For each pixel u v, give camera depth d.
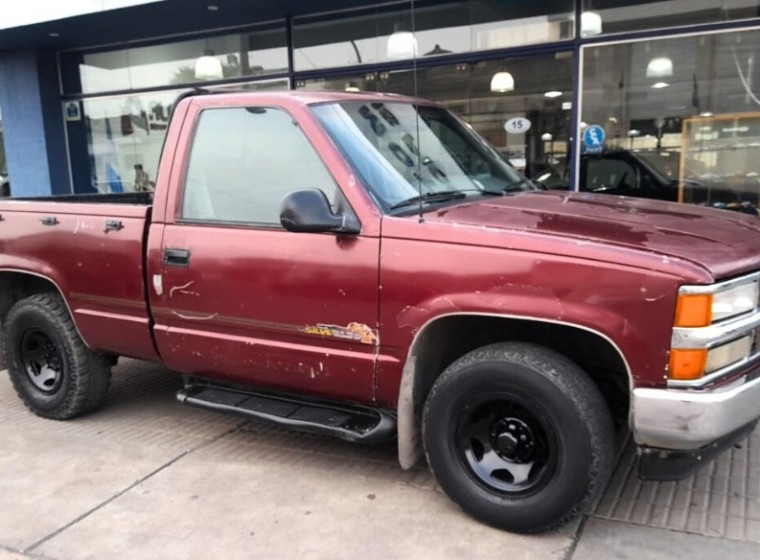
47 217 4.41
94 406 4.75
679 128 7.56
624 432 3.67
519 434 3.13
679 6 7.25
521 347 3.08
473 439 3.25
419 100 4.41
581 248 2.88
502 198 3.83
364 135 3.66
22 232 4.54
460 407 3.17
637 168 7.81
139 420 4.75
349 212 3.35
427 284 3.14
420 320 3.17
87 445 4.33
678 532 3.15
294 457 4.09
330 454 4.12
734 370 2.88
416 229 3.19
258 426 4.59
